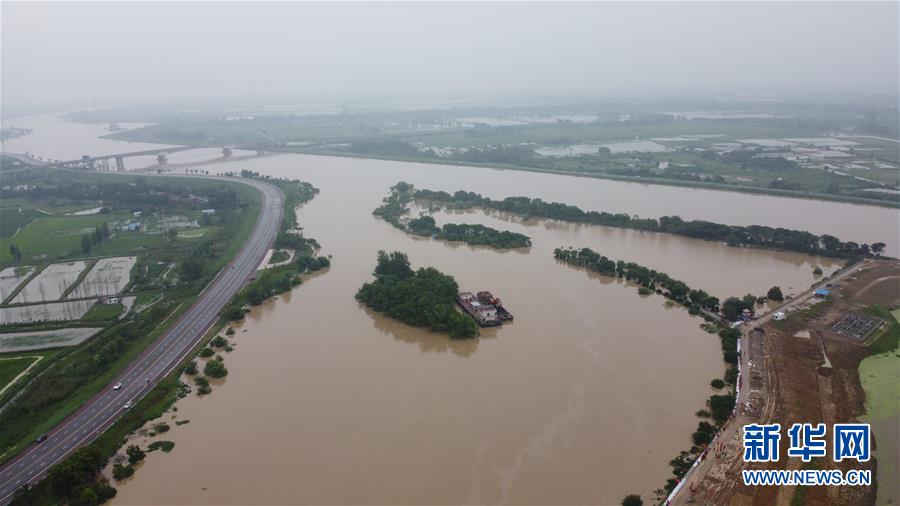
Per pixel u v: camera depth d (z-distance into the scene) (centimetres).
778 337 15850
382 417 12762
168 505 10388
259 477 11050
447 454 11575
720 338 16038
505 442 11894
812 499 9975
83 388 14138
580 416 12675
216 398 13612
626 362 14862
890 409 12662
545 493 10494
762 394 13125
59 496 10519
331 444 11938
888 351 15225
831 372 14050
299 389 13925
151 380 14438
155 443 12019
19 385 14288
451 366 14850
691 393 13462
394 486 10750
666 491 10425
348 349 15875
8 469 11244
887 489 10325
